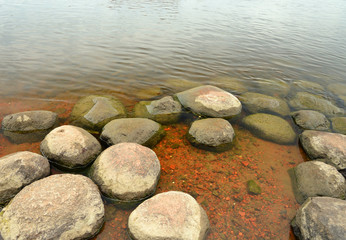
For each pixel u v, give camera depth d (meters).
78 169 1.70
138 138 1.93
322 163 1.75
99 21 5.43
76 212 1.30
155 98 2.64
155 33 4.84
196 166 1.84
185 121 2.35
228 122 2.17
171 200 1.37
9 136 1.96
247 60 3.81
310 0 11.31
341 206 1.34
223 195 1.62
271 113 2.54
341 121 2.39
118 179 1.51
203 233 1.32
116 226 1.38
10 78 2.79
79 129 1.87
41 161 1.59
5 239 1.20
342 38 5.16
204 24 5.82
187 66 3.44
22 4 6.60
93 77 2.97
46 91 2.62
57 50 3.64
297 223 1.41
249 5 9.07
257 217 1.49
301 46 4.57
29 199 1.30
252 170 1.83
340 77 3.38
